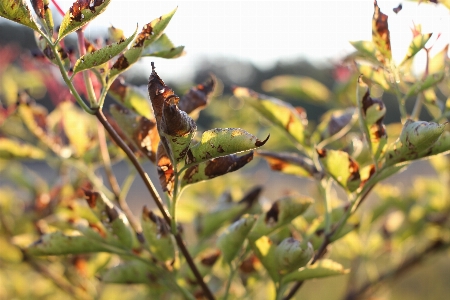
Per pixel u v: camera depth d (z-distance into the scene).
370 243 0.82
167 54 0.54
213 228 0.66
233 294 0.71
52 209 0.79
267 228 0.57
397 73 0.58
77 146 0.69
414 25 0.57
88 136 0.69
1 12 0.48
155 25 0.51
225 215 0.66
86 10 0.49
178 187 0.52
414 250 0.98
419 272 1.86
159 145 0.50
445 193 0.86
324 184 0.61
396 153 0.54
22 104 0.69
